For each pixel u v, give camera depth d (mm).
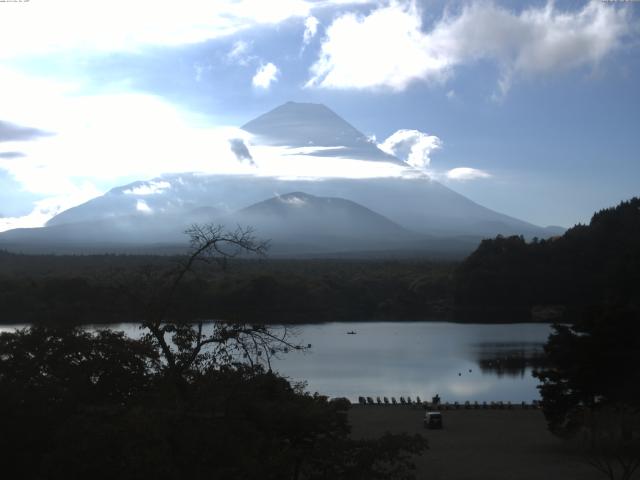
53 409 24000
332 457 24516
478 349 123062
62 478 21062
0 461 23219
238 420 23641
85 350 27281
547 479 40969
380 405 71625
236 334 26500
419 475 42219
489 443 51750
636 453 42938
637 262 120250
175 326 27328
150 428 21297
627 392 46781
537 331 150500
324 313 176750
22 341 26766
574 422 45281
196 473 21578
